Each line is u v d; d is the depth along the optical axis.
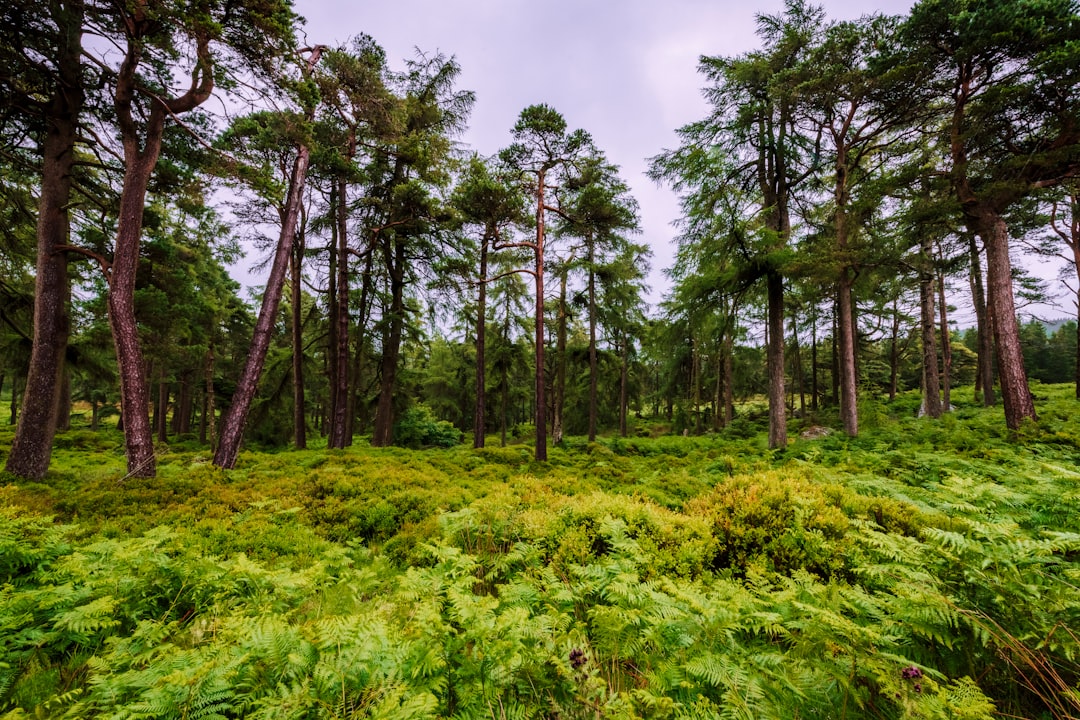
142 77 9.48
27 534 4.65
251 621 2.73
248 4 7.76
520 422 40.91
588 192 14.61
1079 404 15.67
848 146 14.17
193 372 25.62
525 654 2.38
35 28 8.31
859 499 5.06
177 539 5.20
